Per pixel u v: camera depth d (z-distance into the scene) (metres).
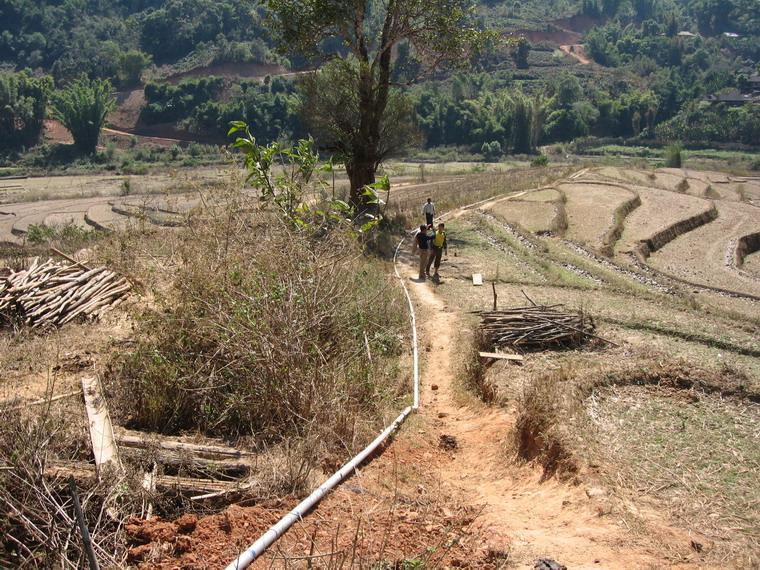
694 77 117.88
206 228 11.20
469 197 33.91
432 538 5.74
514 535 5.73
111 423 7.54
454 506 6.48
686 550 5.38
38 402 7.86
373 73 25.22
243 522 5.83
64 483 5.98
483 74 110.44
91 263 13.83
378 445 7.83
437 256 17.77
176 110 90.38
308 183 13.38
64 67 105.56
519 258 21.20
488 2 150.25
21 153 79.50
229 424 8.20
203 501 6.25
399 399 9.66
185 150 82.31
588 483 6.49
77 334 11.08
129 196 44.25
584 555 5.35
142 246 14.27
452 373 10.95
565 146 91.44
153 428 8.05
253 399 8.26
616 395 8.79
